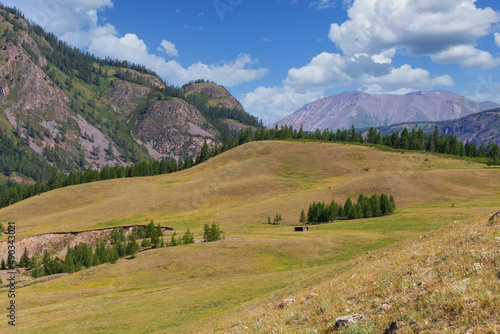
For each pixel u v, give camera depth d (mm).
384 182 146000
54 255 124875
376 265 20234
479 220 23781
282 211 134625
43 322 40625
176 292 50656
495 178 142000
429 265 14531
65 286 66375
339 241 79938
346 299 14344
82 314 42688
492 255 12414
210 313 35562
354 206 119562
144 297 50031
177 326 32031
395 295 12250
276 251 75062
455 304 9664
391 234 82062
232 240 84438
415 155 193875
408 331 9359
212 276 65000
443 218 90000
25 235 135625
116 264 75688
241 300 39719
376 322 10609
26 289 67188
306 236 87688
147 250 87500
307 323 12930
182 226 127125
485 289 9969
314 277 32500
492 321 8320
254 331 14367
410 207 122438
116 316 40219
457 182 140500
